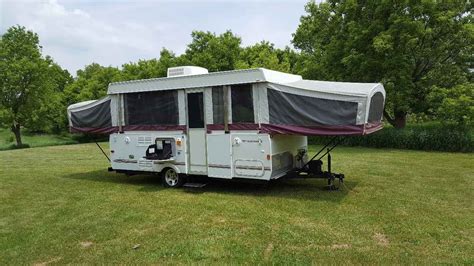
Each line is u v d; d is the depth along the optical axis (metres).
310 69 18.27
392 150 13.92
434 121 16.11
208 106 7.18
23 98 26.94
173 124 7.62
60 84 40.94
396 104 14.98
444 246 4.30
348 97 5.96
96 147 19.64
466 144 12.81
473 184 7.50
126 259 4.18
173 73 7.99
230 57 25.30
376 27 14.88
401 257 4.02
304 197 6.68
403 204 6.06
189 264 3.99
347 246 4.36
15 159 14.42
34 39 27.86
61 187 8.30
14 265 4.15
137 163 8.23
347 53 16.09
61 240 4.86
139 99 8.04
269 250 4.32
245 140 6.83
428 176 8.41
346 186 7.50
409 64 15.06
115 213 5.98
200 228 5.13
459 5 14.67
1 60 26.30
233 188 7.62
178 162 7.62
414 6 14.43
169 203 6.51
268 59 23.17
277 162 6.96
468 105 13.02
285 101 6.44
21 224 5.61
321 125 6.21
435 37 15.06
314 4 18.81
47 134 33.91
